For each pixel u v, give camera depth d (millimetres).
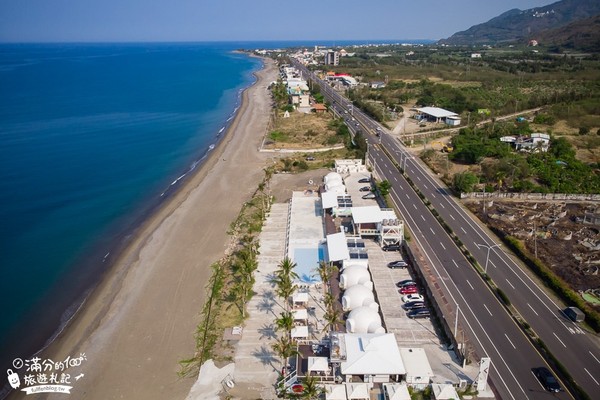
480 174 130125
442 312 68062
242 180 135000
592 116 190250
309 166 144500
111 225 109875
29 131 195875
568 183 118438
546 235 94500
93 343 68938
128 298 79812
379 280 80500
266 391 57906
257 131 192125
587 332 66375
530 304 73000
